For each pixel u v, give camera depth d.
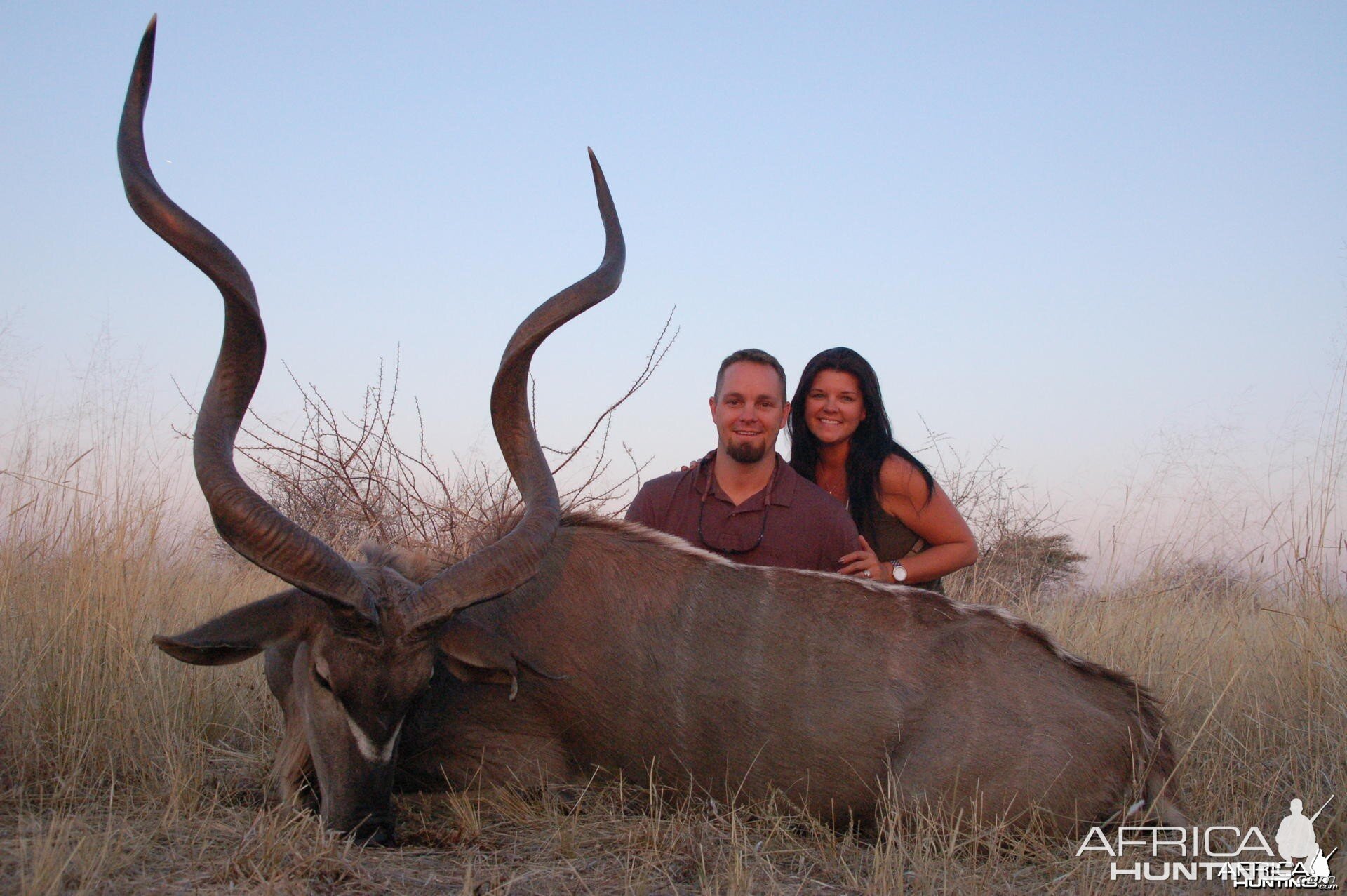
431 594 4.19
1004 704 4.61
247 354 4.34
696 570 5.02
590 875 4.00
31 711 4.96
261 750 5.38
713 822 4.59
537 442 4.91
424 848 4.20
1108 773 4.55
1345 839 4.43
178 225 4.13
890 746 4.64
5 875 3.47
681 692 4.78
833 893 3.91
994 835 4.30
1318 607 6.65
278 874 3.60
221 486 4.09
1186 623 7.11
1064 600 8.20
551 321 4.75
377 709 4.11
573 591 4.93
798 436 6.65
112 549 6.05
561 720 4.85
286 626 4.29
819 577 5.03
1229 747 5.41
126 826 4.03
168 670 5.69
